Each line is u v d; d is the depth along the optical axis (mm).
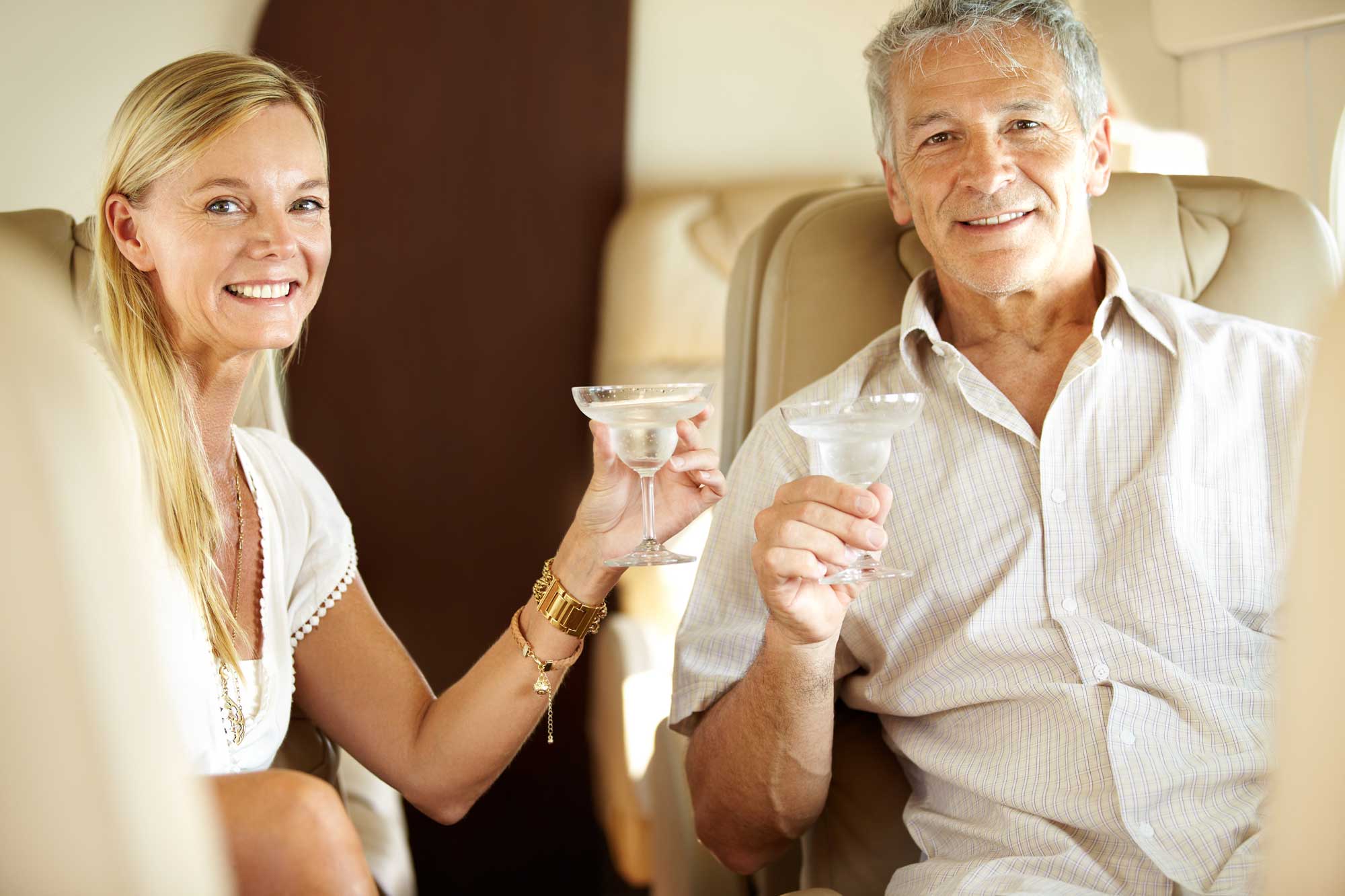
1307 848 509
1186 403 1349
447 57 2465
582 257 2578
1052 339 1438
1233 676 1280
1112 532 1325
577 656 1362
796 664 1245
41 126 2184
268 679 1329
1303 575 510
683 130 2590
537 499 2627
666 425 1118
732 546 1458
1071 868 1215
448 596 2607
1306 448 514
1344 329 507
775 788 1324
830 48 2613
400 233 2502
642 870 2508
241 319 1289
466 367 2559
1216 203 1644
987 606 1329
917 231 1520
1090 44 1424
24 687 532
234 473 1388
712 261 2613
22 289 586
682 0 2547
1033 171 1380
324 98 2416
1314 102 2447
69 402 569
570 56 2518
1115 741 1230
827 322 1594
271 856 887
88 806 545
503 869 2580
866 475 1143
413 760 1391
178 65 1303
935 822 1335
